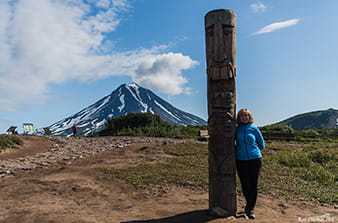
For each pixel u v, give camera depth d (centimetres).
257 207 518
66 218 450
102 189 663
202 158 1088
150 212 487
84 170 888
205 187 668
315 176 781
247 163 455
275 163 983
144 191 642
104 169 891
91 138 1934
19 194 618
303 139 2103
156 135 2077
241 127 468
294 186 680
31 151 1430
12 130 2183
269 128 2648
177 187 674
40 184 706
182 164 969
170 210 497
